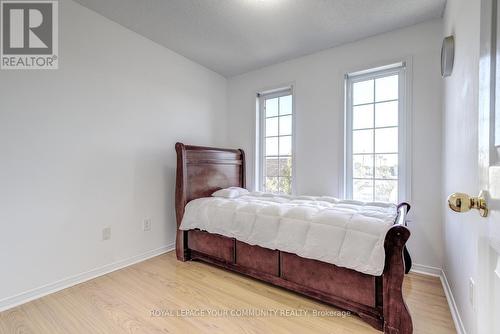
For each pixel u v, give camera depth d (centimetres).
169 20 236
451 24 184
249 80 354
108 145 235
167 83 290
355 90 277
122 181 246
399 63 246
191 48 289
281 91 335
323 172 288
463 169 146
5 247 175
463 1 148
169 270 239
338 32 252
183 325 158
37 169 190
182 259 261
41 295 191
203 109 337
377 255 149
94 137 225
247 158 356
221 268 243
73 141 211
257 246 209
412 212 237
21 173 182
